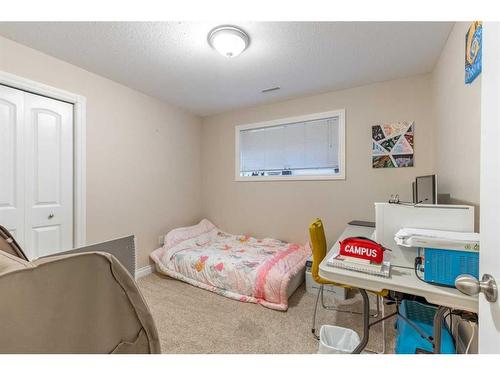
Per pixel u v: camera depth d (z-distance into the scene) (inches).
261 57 81.3
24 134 74.2
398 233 43.6
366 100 103.0
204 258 101.0
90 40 71.4
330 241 110.7
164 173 123.4
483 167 26.7
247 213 134.5
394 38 70.6
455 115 63.4
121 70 89.9
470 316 38.6
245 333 68.0
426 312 56.7
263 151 130.6
